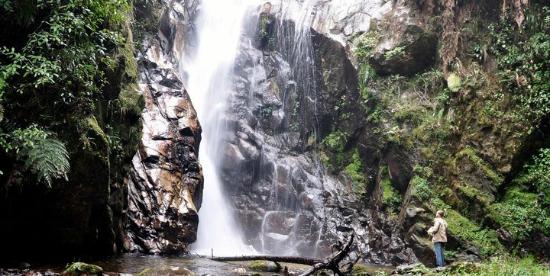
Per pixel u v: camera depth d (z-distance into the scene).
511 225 14.33
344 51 19.77
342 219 18.02
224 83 21.25
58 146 8.55
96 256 11.05
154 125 15.05
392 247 16.05
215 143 19.61
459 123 16.23
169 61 18.94
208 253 15.52
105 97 11.29
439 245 12.48
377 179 18.08
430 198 15.70
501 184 14.94
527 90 15.30
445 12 17.80
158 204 13.58
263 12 22.70
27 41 9.20
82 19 9.75
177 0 21.94
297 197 19.05
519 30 16.22
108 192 10.61
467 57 17.02
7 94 8.73
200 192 15.23
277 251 17.64
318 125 20.47
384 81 18.56
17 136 8.42
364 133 18.80
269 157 19.84
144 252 12.84
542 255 13.87
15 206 9.18
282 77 21.64
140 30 17.53
